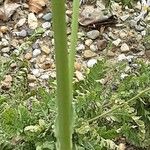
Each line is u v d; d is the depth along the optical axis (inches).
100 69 13.8
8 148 13.0
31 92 14.9
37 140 12.9
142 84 14.1
